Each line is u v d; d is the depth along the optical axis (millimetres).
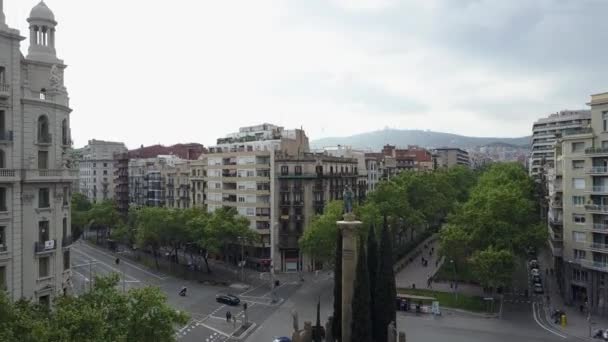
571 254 91250
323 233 103688
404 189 137750
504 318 82000
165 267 128625
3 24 57062
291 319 83312
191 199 159125
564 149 93062
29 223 59844
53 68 64250
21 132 59469
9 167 57562
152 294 45031
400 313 85625
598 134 88562
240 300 96125
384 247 57000
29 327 35531
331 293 102062
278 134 159500
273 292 96500
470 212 96812
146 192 194125
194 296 99062
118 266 129875
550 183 128625
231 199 135625
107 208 166375
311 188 131250
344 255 55969
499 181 130625
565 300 92312
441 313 85062
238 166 133625
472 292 98750
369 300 53656
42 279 61438
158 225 122938
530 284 105000
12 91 57969
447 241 95562
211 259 139250
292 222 128750
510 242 90750
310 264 127875
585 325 77750
